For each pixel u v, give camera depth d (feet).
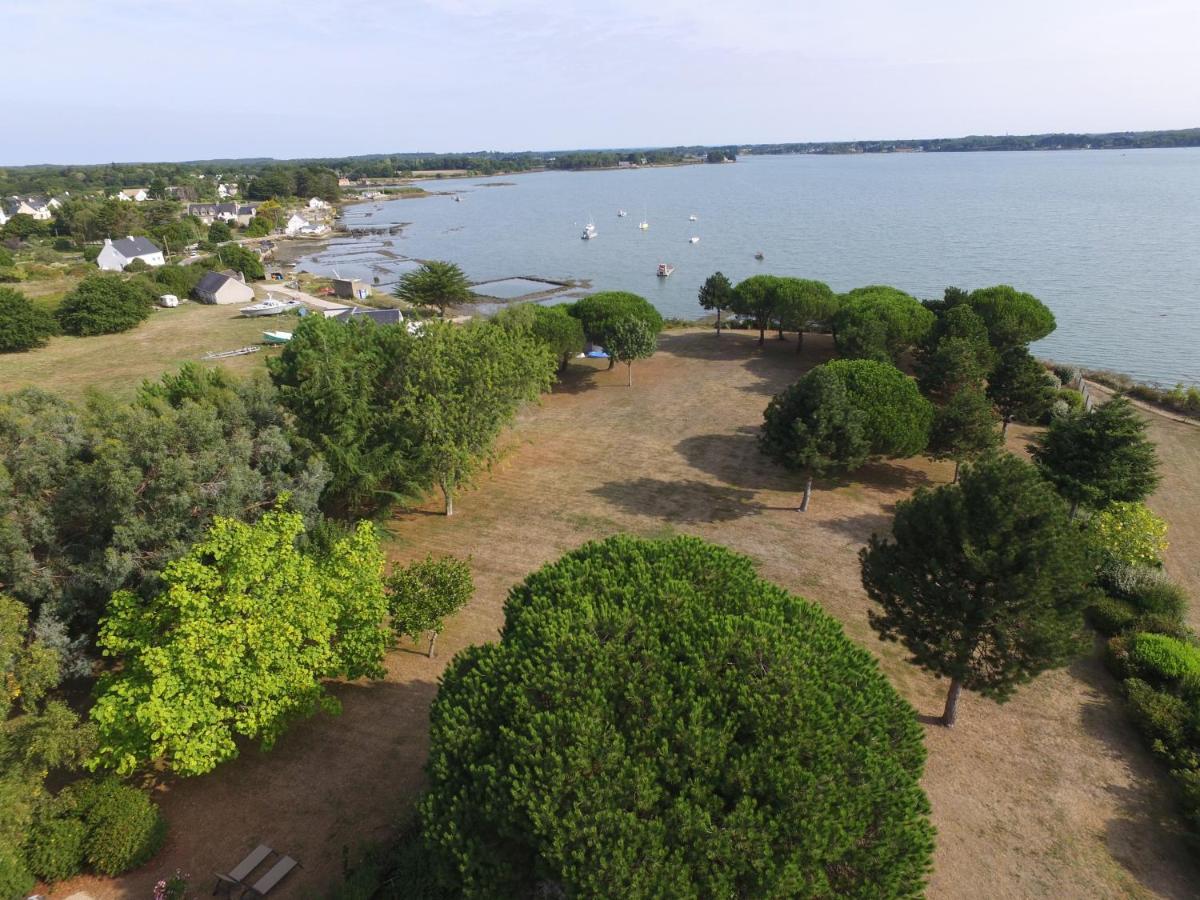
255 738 62.80
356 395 91.97
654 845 36.14
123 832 49.34
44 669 52.08
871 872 37.99
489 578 89.35
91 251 388.98
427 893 44.27
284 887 48.49
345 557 65.00
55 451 68.18
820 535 98.84
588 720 40.75
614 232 520.42
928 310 172.55
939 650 58.03
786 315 185.37
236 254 342.03
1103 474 88.84
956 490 59.57
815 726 41.32
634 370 183.21
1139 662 69.10
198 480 69.72
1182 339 214.90
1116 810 55.83
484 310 281.33
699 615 49.98
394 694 68.64
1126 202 547.49
